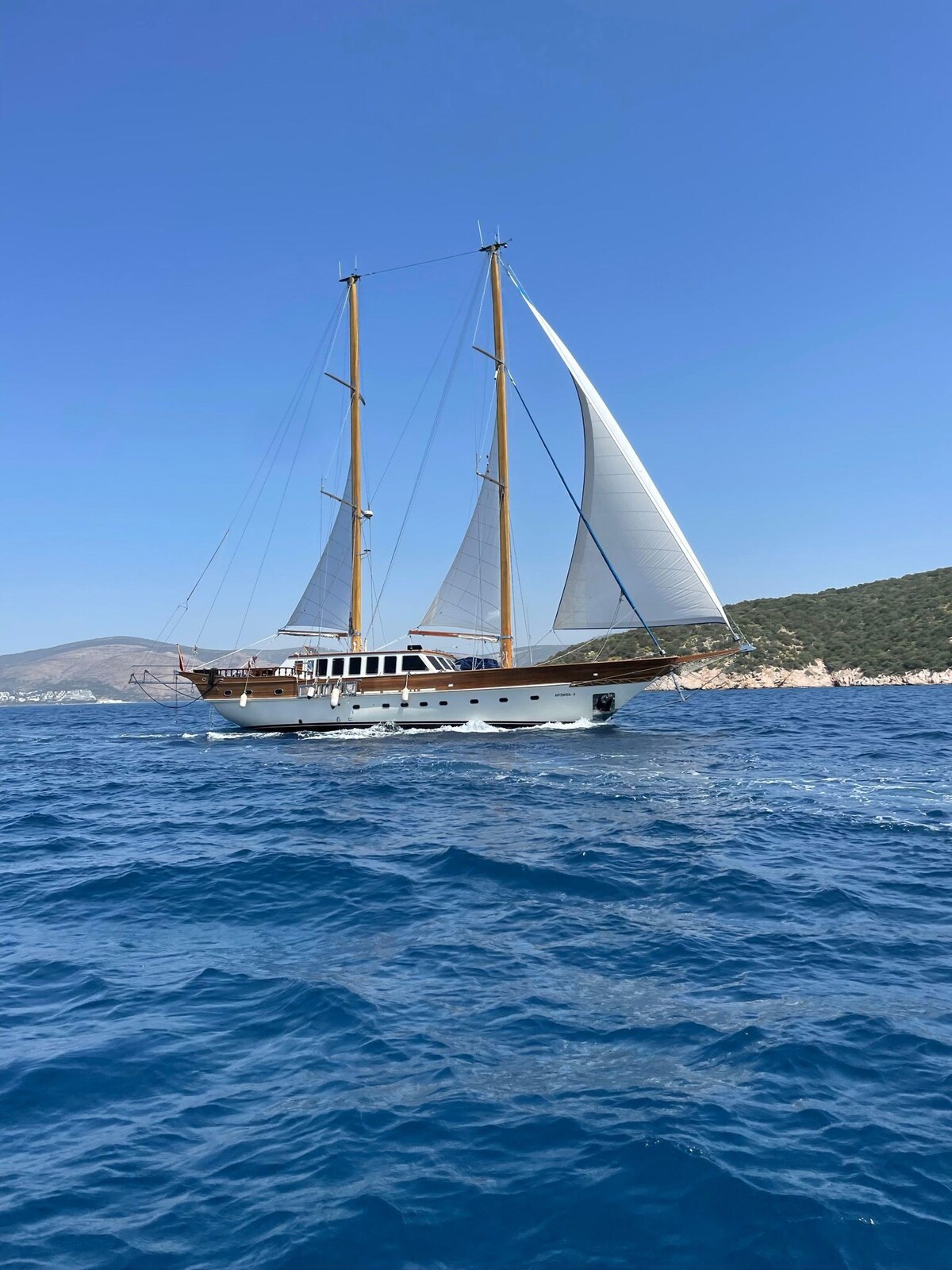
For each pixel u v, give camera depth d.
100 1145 5.94
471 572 39.94
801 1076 6.63
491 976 9.04
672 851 14.70
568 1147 5.77
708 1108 6.21
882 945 9.73
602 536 35.94
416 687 38.75
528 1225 5.00
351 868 13.99
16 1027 7.95
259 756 34.06
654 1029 7.60
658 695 105.44
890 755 29.52
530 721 38.44
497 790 22.48
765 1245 4.78
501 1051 7.24
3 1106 6.49
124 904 12.47
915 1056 6.90
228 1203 5.25
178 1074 6.96
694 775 24.94
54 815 21.42
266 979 9.09
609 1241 4.84
